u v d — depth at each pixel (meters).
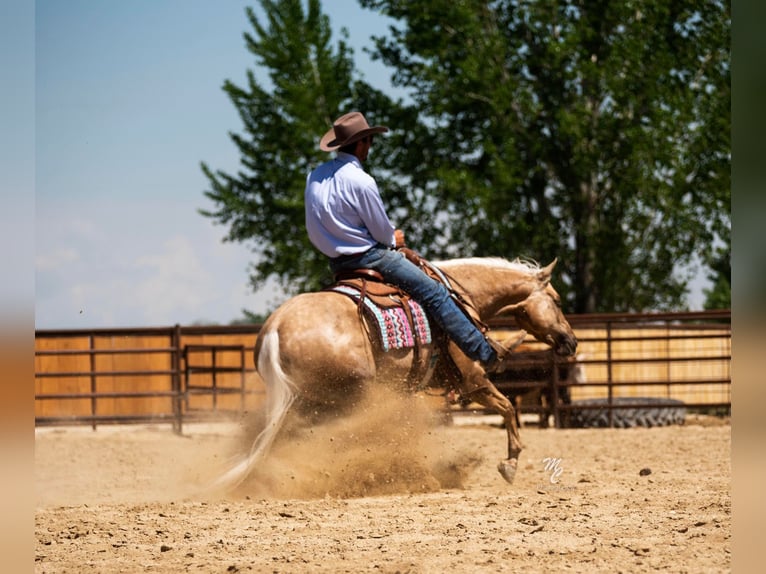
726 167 26.48
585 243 27.44
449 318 7.05
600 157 26.08
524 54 27.62
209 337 19.36
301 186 28.88
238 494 6.91
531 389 15.07
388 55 28.97
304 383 6.59
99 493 7.94
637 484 7.27
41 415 18.78
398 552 4.53
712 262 29.56
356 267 7.06
